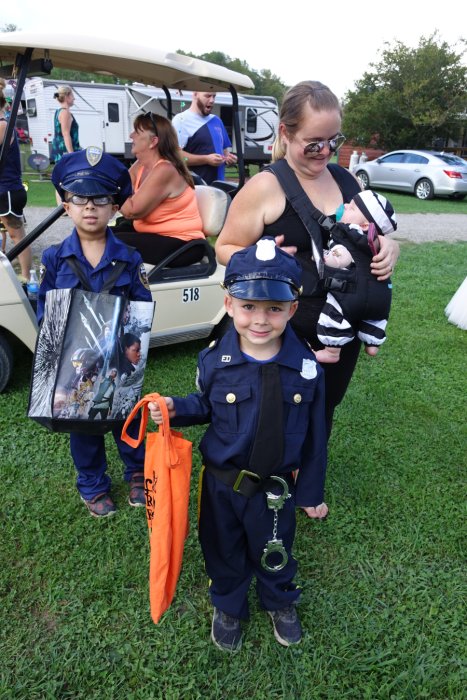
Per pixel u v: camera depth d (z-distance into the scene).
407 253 8.40
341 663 1.91
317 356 2.05
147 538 2.41
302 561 2.33
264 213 1.90
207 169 5.84
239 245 2.01
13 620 2.01
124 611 2.06
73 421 2.04
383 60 25.27
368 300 1.89
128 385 2.15
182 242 3.82
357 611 2.11
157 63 3.12
